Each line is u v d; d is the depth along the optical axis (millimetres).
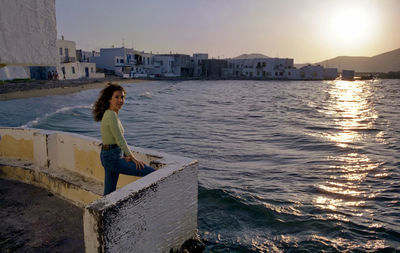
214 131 16031
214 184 7254
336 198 6570
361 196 6699
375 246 4543
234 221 5309
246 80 110000
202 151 11273
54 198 3982
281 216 5555
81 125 17812
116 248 2242
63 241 3094
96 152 3842
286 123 19266
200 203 6121
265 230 4996
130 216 2367
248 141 13305
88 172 4027
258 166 9180
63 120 19359
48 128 16312
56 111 22812
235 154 10805
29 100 28469
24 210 3678
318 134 15047
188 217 3234
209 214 5582
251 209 5836
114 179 2959
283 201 6293
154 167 3215
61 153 4391
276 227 5121
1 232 3219
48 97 31938
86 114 22625
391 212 5836
